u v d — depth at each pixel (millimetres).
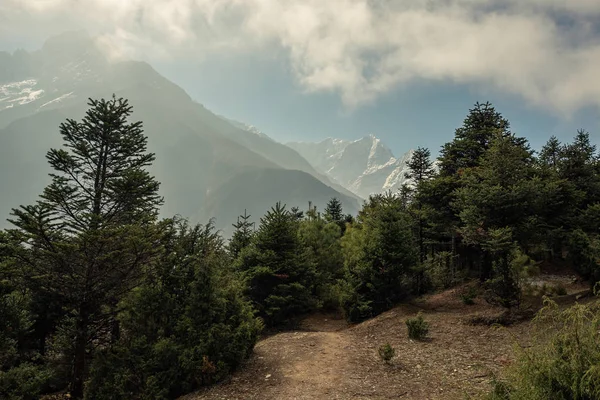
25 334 14391
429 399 8617
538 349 4996
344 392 9461
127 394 10648
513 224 16141
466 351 11891
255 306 19641
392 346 13328
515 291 14969
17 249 12961
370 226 22406
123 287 14633
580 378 4371
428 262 22125
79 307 14555
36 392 11750
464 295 18312
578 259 16812
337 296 22953
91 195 16375
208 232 15883
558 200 20203
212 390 10234
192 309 11938
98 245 13148
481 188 16906
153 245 14617
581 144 27125
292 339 15430
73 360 14852
